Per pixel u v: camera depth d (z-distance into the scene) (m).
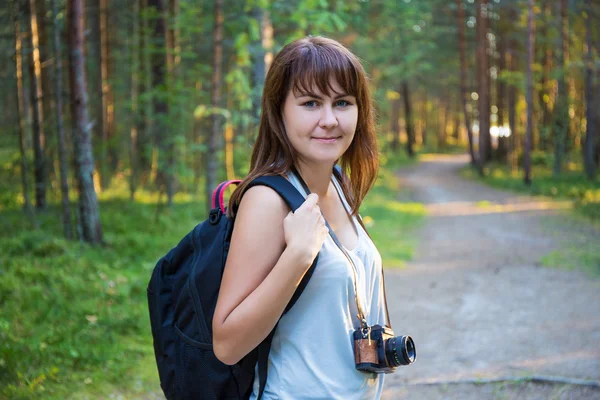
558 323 6.30
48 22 9.89
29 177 11.47
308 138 1.54
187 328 1.57
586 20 21.17
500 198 20.72
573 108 29.59
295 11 8.49
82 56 8.10
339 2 9.09
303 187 1.58
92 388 4.05
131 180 13.09
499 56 32.84
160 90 10.66
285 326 1.56
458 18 30.58
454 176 31.70
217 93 9.79
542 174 27.48
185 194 15.13
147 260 7.79
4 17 9.53
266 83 1.58
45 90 11.55
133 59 12.84
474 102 39.81
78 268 6.66
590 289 7.70
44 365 4.21
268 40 9.56
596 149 26.73
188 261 1.62
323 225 1.46
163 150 11.29
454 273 9.05
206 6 11.55
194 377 1.56
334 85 1.52
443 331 6.23
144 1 14.23
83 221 8.14
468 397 4.37
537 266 9.27
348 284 1.56
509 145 30.77
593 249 10.30
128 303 5.88
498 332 6.09
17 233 7.99
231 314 1.43
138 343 5.01
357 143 1.73
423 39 26.94
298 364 1.56
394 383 4.77
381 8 20.55
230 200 1.54
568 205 16.91
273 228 1.47
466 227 14.08
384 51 23.11
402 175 33.12
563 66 22.45
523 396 4.29
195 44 13.71
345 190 1.79
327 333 1.56
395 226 13.73
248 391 1.60
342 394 1.57
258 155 1.59
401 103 53.12
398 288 8.17
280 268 1.40
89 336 4.87
